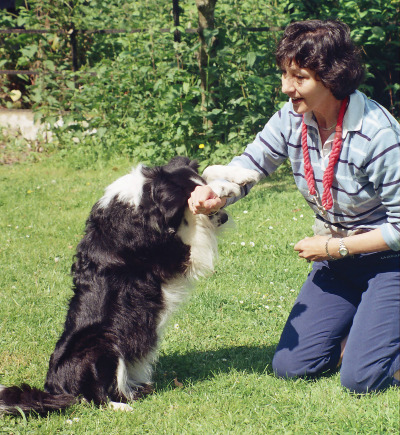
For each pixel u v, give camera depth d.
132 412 3.06
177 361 3.64
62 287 4.88
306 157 2.96
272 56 7.82
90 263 3.17
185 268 3.15
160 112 8.10
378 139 2.73
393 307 2.97
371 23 8.46
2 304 4.53
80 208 7.05
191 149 8.20
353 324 3.08
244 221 6.28
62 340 3.23
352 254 2.99
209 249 3.13
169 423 2.92
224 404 3.07
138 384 3.30
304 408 2.97
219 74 7.96
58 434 2.91
